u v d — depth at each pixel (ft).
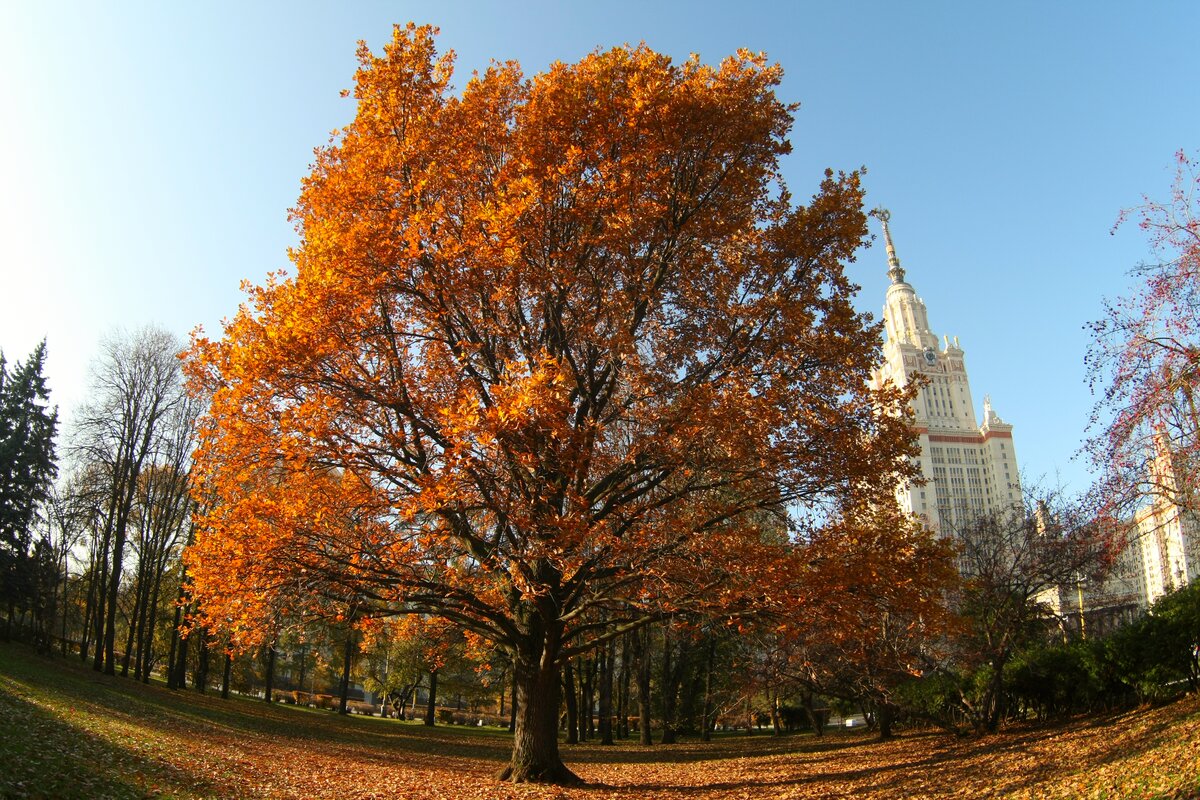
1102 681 56.34
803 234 42.93
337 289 36.32
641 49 43.42
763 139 43.88
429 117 41.88
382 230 38.24
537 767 45.01
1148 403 39.27
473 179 42.65
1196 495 39.34
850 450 38.55
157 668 160.97
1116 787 31.58
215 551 37.19
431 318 40.91
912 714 73.56
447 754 77.30
